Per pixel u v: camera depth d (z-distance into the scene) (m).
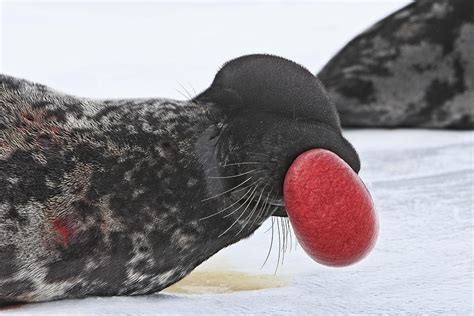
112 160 16.72
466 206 25.39
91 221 16.50
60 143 16.66
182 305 17.62
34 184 16.30
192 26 51.66
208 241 17.38
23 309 16.78
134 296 17.78
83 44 47.91
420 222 24.03
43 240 16.30
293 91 17.06
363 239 16.02
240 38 48.34
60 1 56.38
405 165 30.25
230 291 19.16
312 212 15.87
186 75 41.28
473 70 35.84
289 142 16.42
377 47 36.50
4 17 52.72
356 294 18.70
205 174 17.03
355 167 16.92
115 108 17.27
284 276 20.17
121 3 56.84
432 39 36.06
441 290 18.81
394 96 36.28
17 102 16.98
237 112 17.12
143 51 46.47
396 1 54.47
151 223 16.80
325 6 54.22
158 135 17.03
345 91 36.41
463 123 36.34
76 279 16.86
